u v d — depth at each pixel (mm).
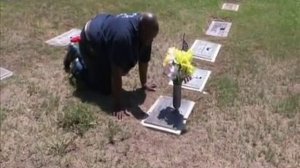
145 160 4398
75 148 4535
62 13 7777
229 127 4887
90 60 5352
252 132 4801
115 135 4719
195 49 6652
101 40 5094
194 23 7527
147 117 5031
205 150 4547
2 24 7266
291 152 4520
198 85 5707
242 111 5168
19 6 7984
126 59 4918
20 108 5160
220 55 6523
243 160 4406
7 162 4352
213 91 5590
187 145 4621
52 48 6602
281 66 6211
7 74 5891
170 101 5348
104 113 5109
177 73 4863
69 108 5113
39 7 7977
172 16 7750
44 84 5664
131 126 4887
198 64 6266
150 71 6051
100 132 4770
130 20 4930
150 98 5457
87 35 5266
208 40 6977
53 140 4613
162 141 4676
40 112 5078
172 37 7008
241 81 5809
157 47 6680
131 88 5645
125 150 4523
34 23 7363
